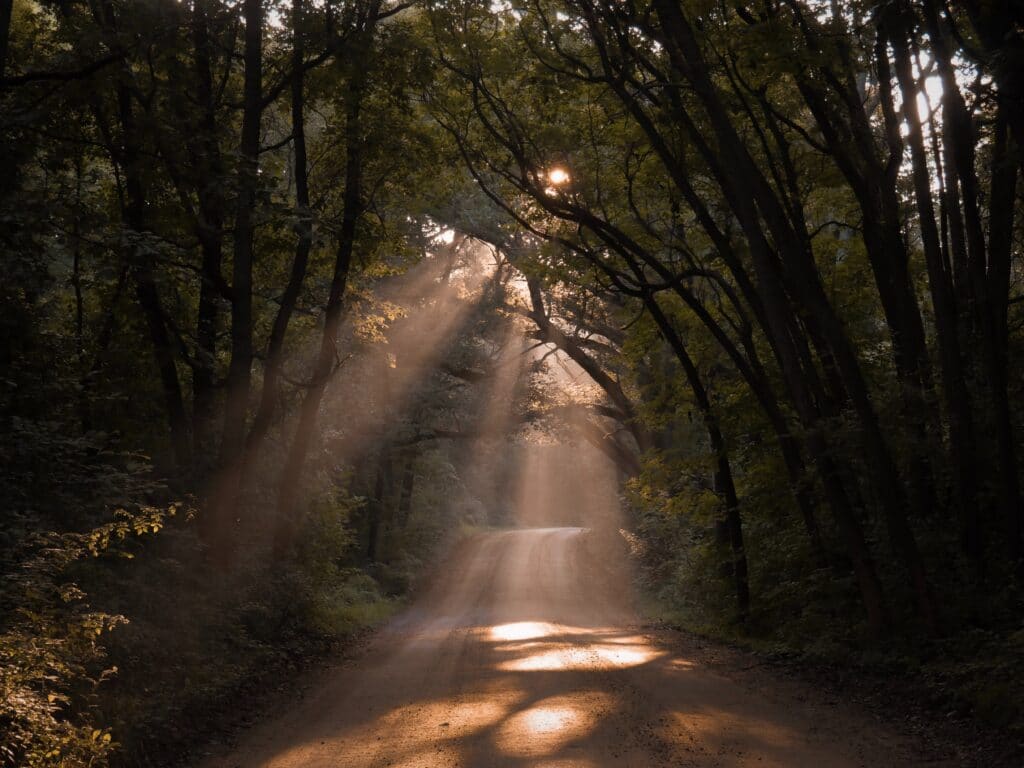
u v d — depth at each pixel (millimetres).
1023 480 14664
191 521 17109
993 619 12742
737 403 21000
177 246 15234
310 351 28281
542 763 8086
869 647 13438
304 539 23422
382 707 11562
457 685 13180
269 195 16359
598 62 18875
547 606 30734
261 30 18406
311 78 19672
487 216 34594
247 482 19047
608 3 16219
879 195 16734
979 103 13281
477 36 18922
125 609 12188
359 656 17797
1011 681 9797
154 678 11273
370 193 21781
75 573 11797
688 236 21828
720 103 14297
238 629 15266
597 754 8375
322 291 24609
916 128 14359
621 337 35219
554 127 19234
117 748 8453
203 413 18578
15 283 13461
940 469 15164
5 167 13625
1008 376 15266
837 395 17734
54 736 7441
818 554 17891
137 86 15664
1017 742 8375
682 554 31125
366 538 41688
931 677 11258
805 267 14188
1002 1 11133
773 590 18922
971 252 13609
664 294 22953
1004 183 13898
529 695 11891
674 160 17000
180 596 14078
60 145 16141
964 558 14086
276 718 11234
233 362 17234
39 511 11812
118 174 17703
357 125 19656
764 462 20969
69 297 20078
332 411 30703
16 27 17734
